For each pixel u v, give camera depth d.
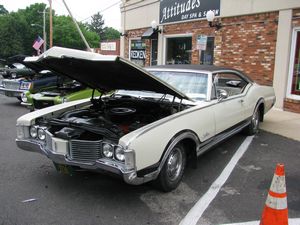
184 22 13.77
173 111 4.65
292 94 10.07
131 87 4.99
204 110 4.77
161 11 15.05
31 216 3.64
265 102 7.38
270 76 10.55
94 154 3.80
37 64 4.39
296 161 5.59
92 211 3.77
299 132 7.52
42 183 4.47
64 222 3.54
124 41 18.22
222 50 12.10
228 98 5.59
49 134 4.03
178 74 5.58
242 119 6.21
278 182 3.13
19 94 10.72
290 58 9.96
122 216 3.68
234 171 5.06
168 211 3.81
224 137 5.52
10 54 68.56
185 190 4.35
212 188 4.43
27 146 4.34
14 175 4.73
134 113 4.57
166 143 3.96
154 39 15.85
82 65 4.24
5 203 3.91
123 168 3.57
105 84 5.08
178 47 14.57
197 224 3.55
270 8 10.25
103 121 4.24
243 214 3.77
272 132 7.46
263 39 10.66
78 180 4.57
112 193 4.21
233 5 11.44
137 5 16.75
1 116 9.30
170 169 4.18
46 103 8.49
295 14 9.64
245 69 11.34
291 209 3.91
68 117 4.52
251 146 6.37
